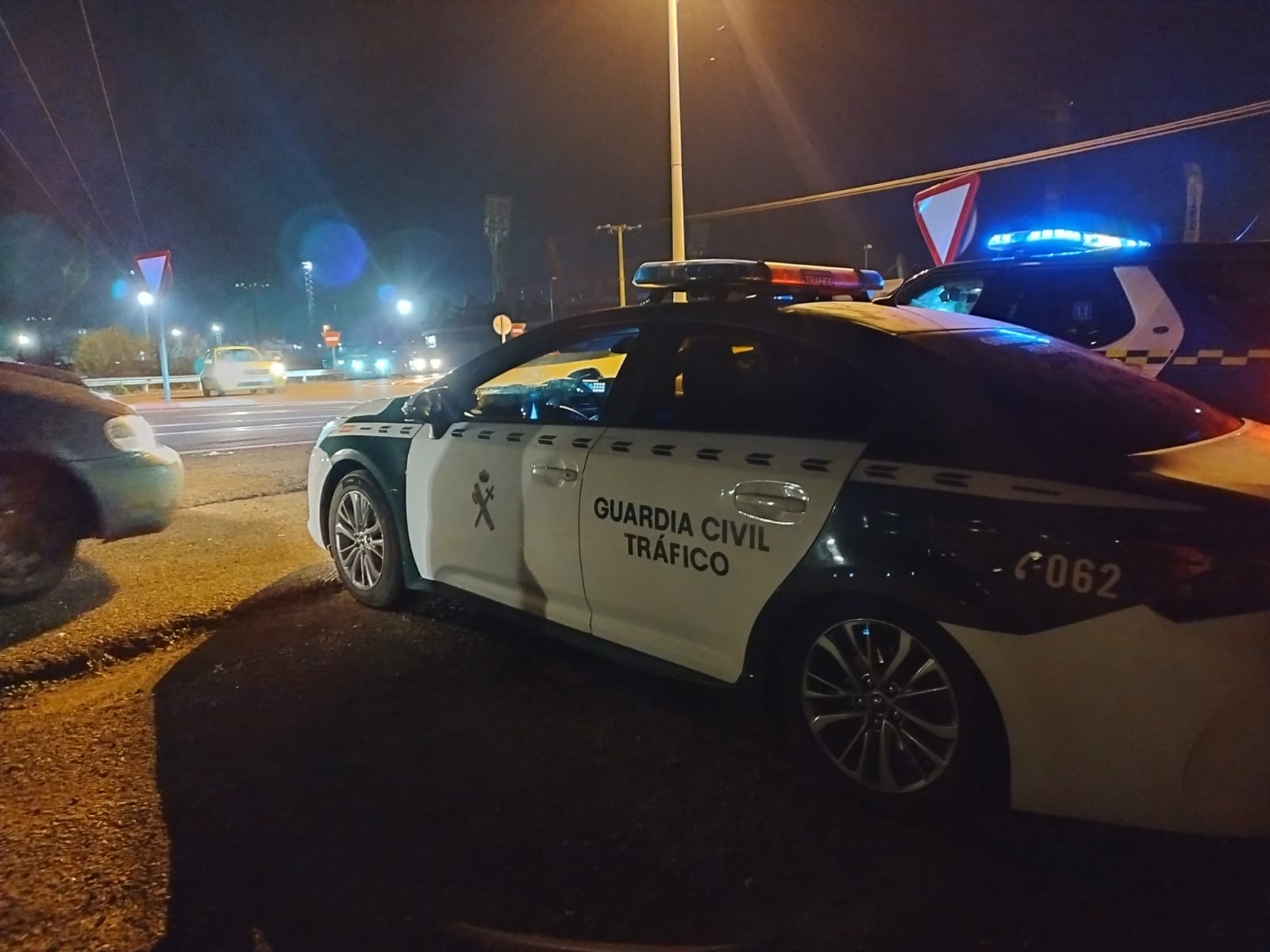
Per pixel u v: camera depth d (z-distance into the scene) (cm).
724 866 281
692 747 353
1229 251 539
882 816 302
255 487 866
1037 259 598
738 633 327
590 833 298
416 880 276
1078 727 254
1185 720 241
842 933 252
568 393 458
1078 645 252
